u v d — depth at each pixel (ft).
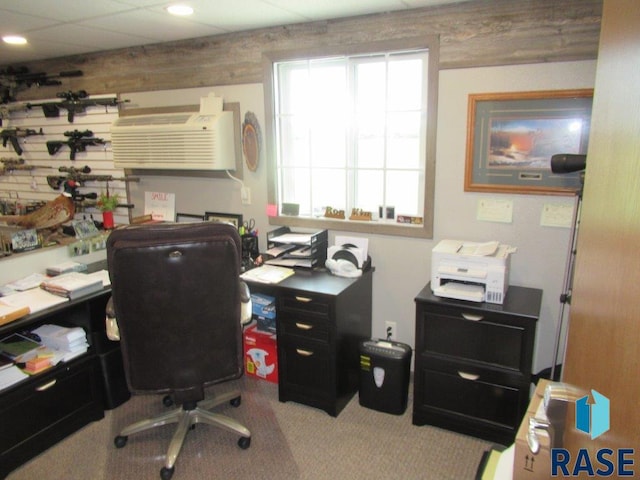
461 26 8.00
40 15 8.43
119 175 12.61
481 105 8.11
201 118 10.43
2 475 7.15
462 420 7.88
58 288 7.99
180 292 6.51
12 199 14.74
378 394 8.63
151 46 11.18
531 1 7.41
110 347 8.79
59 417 7.95
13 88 13.57
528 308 7.29
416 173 9.28
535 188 7.98
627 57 2.14
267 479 7.01
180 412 8.06
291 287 8.40
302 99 10.11
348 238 9.70
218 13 8.48
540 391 5.63
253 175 10.75
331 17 8.88
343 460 7.41
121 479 7.08
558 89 7.50
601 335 2.32
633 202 1.94
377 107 9.39
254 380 9.87
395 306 9.73
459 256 7.65
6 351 7.78
